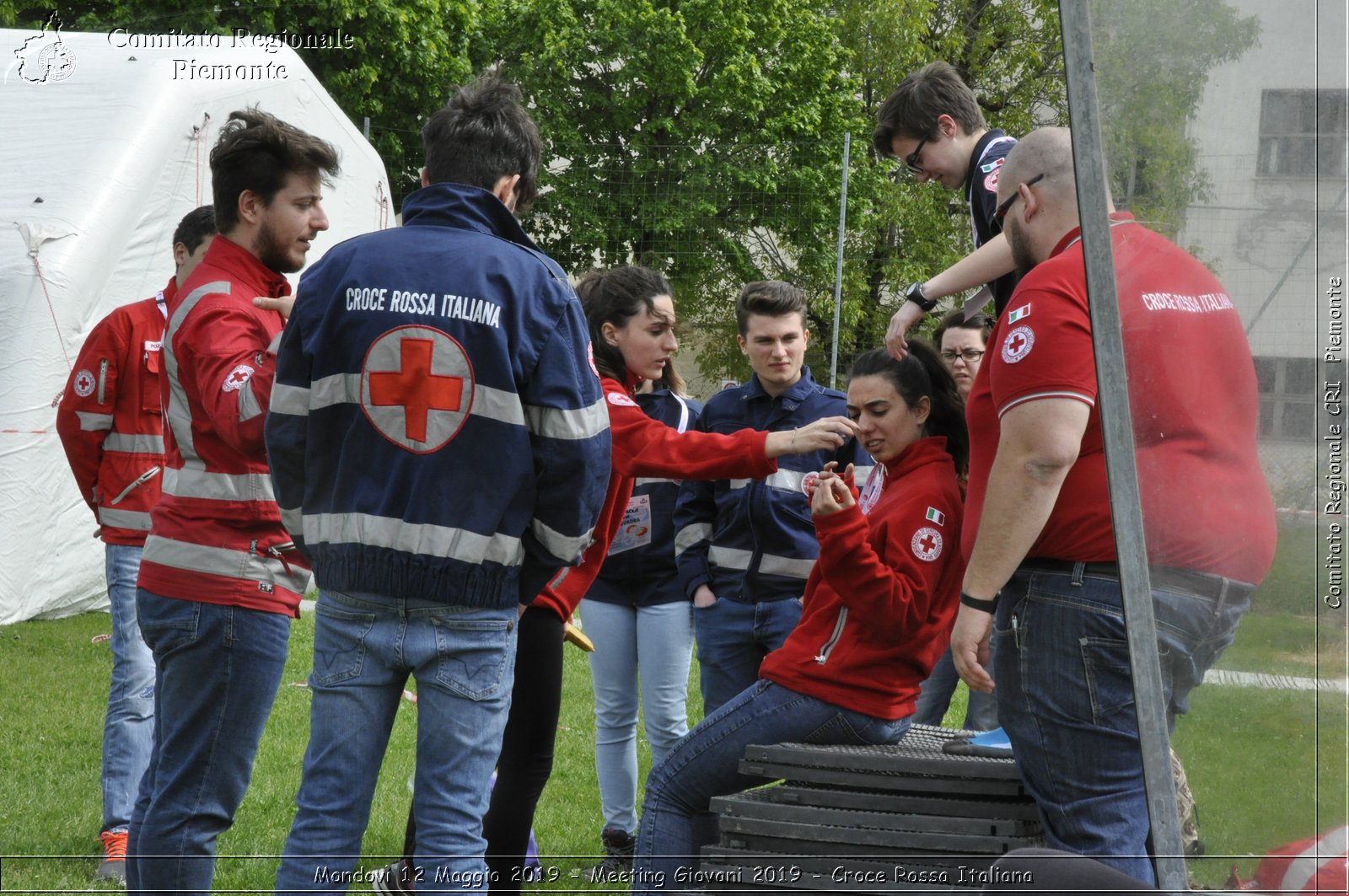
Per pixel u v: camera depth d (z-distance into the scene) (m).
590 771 5.17
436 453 2.24
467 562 2.24
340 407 2.30
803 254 21.58
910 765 2.55
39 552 8.41
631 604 4.07
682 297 19.69
